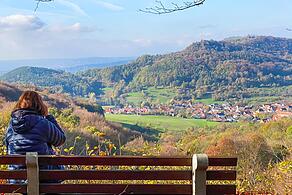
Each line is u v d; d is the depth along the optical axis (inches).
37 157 140.1
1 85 1904.5
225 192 140.5
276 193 227.8
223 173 140.3
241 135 640.4
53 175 142.1
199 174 138.7
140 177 141.8
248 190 239.9
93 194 142.5
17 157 141.9
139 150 322.0
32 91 164.2
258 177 256.1
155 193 142.6
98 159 141.0
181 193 142.5
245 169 269.4
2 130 321.1
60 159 141.3
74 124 891.4
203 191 139.2
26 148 155.8
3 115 526.0
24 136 157.0
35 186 141.1
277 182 235.0
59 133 163.8
